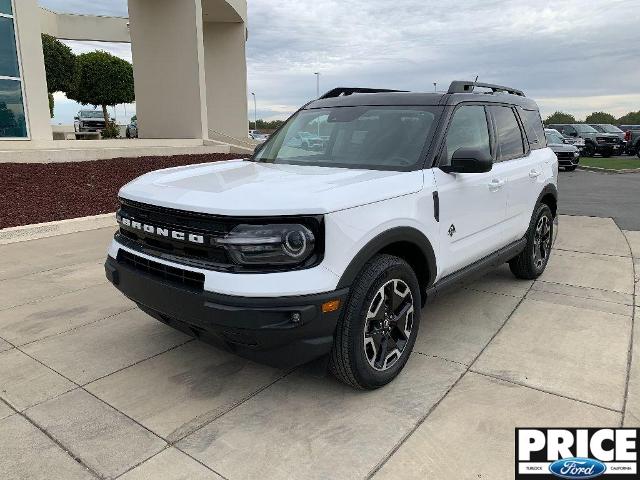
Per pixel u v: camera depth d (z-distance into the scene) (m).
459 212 3.74
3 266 6.00
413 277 3.34
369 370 3.10
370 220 2.95
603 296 4.96
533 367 3.53
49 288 5.20
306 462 2.58
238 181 3.20
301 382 3.35
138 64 19.34
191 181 3.31
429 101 3.96
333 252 2.76
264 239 2.64
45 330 4.16
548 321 4.34
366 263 3.03
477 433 2.80
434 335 4.07
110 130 27.52
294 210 2.68
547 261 5.71
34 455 2.63
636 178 16.41
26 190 9.43
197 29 18.77
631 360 3.62
